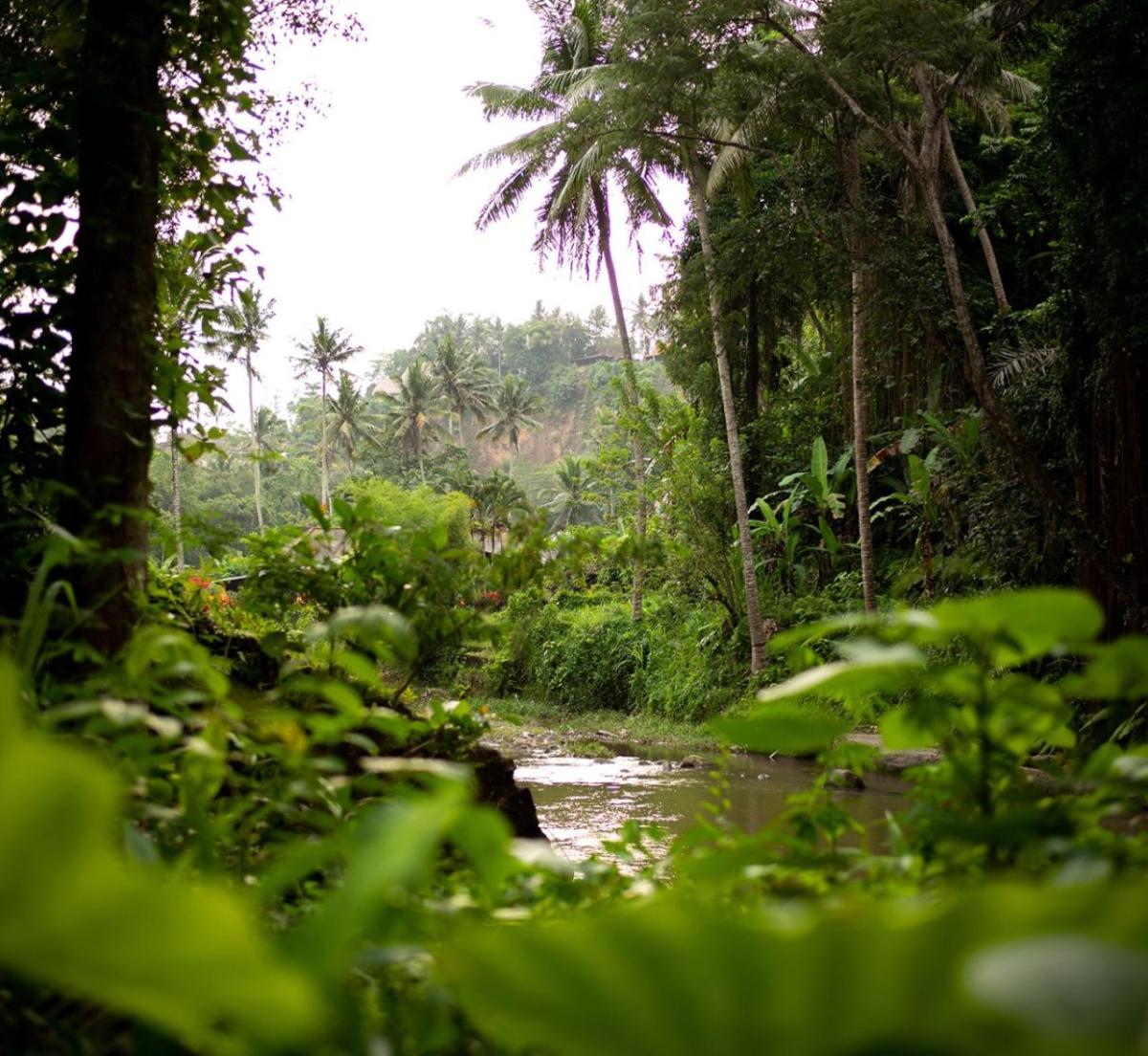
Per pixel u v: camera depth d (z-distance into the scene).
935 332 15.04
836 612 18.77
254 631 4.18
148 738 1.49
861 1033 0.40
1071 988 0.34
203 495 75.88
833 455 22.06
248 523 78.50
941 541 18.34
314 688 1.60
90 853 0.35
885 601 17.19
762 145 19.86
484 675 24.75
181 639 1.57
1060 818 1.04
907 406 19.78
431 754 3.08
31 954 0.36
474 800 3.63
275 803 1.59
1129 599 11.44
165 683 2.00
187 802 1.36
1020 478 13.77
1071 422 12.50
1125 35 11.06
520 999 0.42
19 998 1.10
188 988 0.37
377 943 1.13
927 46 12.50
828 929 0.39
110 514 2.84
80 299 3.18
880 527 20.78
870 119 13.48
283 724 1.77
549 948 0.40
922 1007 0.39
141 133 3.31
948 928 0.39
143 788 1.51
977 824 1.02
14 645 1.66
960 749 1.25
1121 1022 0.33
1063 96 11.45
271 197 4.21
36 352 3.47
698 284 16.70
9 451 3.43
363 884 0.51
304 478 84.81
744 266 15.89
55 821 0.34
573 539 3.09
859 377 16.62
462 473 69.94
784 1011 0.40
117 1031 1.19
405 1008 1.06
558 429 120.94
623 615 24.16
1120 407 11.64
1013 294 20.16
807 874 1.38
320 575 2.96
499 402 92.19
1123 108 11.00
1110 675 1.03
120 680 1.58
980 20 13.16
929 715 1.18
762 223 15.67
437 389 88.62
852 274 15.85
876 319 15.71
